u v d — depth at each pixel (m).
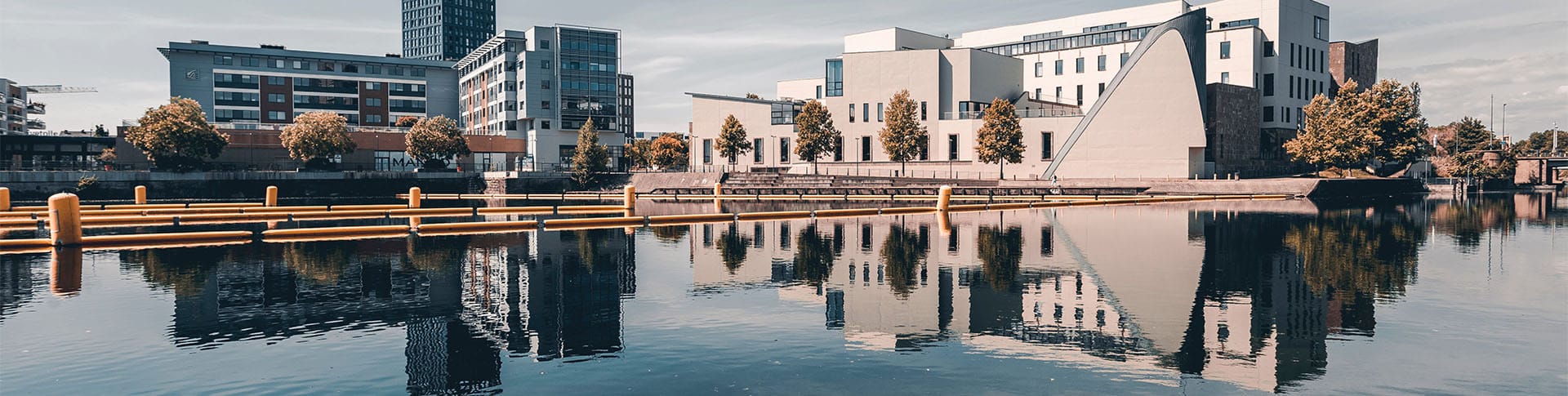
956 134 109.38
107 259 31.17
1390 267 27.61
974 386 13.79
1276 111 111.50
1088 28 130.00
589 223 48.28
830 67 119.12
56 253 33.25
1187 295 22.31
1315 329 17.81
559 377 14.46
